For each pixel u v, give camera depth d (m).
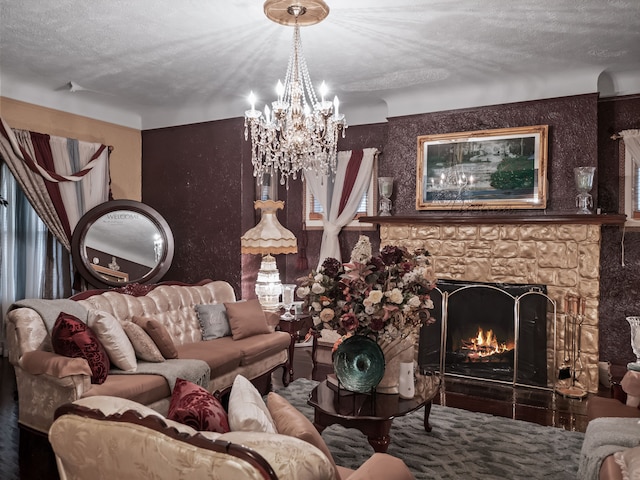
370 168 5.68
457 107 4.91
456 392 4.21
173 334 3.99
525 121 4.60
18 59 4.10
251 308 4.30
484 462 2.82
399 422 3.42
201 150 5.71
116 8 3.14
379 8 3.11
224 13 3.21
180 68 4.31
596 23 3.35
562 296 4.40
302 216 6.25
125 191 5.91
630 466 1.67
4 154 4.55
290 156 3.49
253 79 4.62
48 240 5.10
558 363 4.39
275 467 1.13
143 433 1.20
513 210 4.66
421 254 2.83
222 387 3.64
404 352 2.86
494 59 4.07
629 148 4.46
